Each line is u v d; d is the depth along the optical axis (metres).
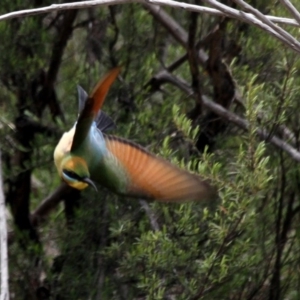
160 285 9.48
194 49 10.93
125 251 10.25
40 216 11.63
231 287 10.08
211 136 11.25
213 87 11.27
